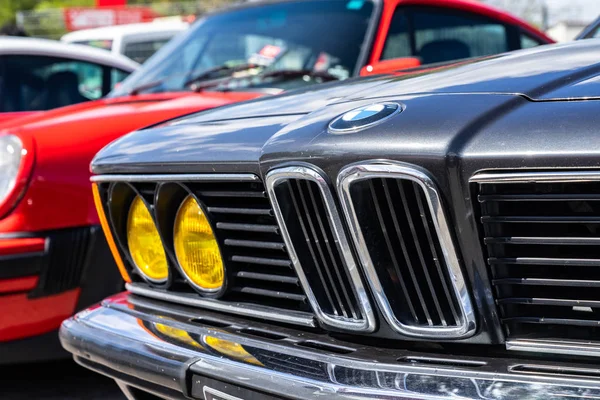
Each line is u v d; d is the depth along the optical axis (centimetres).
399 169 149
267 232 181
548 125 141
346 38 354
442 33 383
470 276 149
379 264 157
